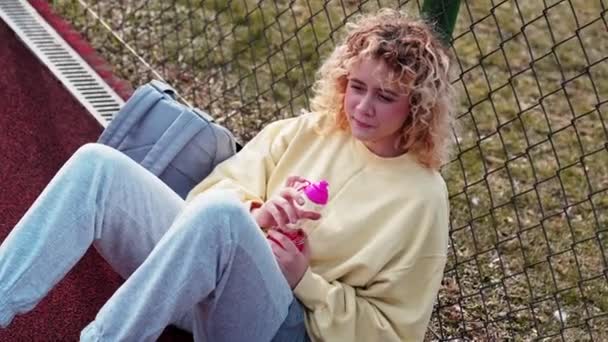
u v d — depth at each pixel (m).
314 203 2.34
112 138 2.84
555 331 3.14
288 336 2.33
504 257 3.48
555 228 3.71
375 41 2.33
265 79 4.41
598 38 5.35
